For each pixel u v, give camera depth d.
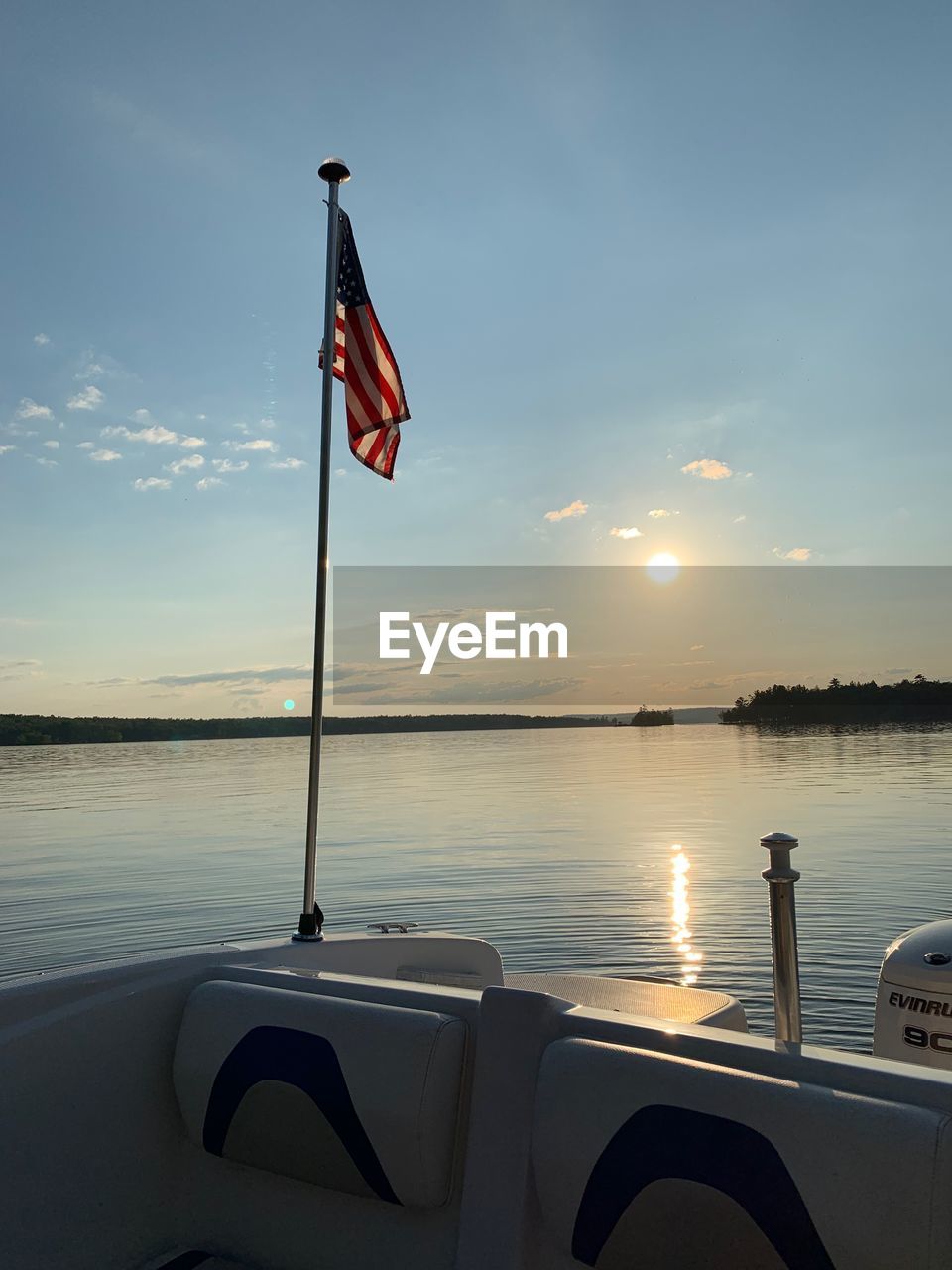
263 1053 1.79
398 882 23.09
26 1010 1.84
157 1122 1.96
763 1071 1.39
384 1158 1.63
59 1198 1.82
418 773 70.12
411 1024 1.67
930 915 16.70
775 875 2.51
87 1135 1.86
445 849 29.66
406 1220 1.71
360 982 1.87
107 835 35.78
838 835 29.66
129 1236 1.90
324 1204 1.80
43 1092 1.81
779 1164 1.28
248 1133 1.80
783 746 86.62
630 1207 1.39
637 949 14.80
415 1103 1.61
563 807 43.62
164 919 18.98
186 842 33.06
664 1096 1.40
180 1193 1.97
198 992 1.94
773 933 2.52
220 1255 1.90
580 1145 1.45
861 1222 1.21
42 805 51.12
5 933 17.81
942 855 24.38
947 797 42.47
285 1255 1.84
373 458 3.57
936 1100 1.26
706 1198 1.33
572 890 21.25
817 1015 10.60
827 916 16.91
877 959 13.36
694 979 12.65
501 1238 1.55
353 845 31.19
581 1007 1.64
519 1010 1.62
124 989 1.96
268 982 1.96
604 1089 1.45
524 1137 1.57
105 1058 1.90
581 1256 1.45
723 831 33.09
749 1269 1.31
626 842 30.75
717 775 59.97
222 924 18.38
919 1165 1.19
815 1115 1.28
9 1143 1.76
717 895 20.17
